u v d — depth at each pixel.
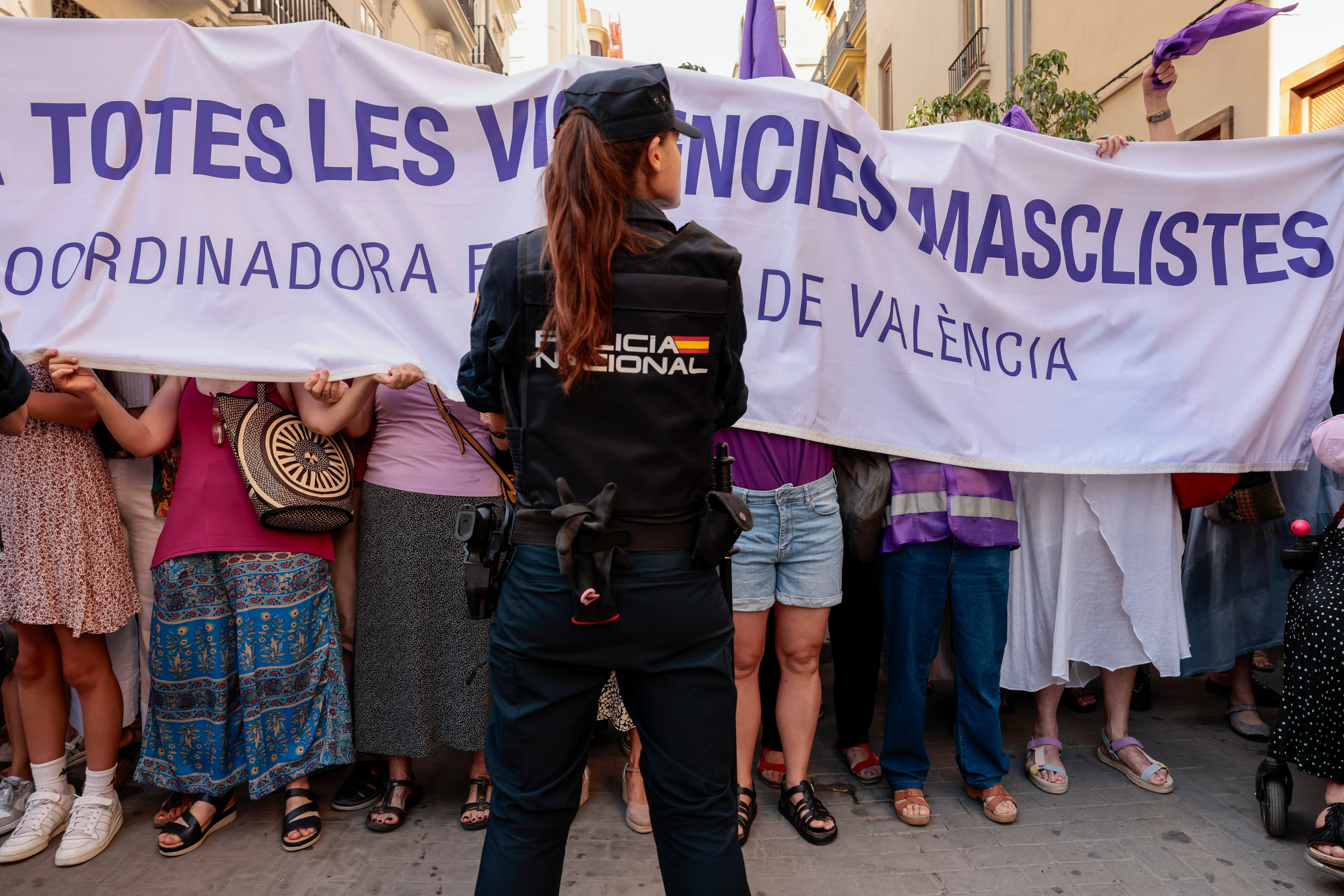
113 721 2.53
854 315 2.63
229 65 2.49
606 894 2.23
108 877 2.31
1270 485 3.09
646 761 1.58
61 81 2.45
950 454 2.64
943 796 2.78
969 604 2.64
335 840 2.51
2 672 1.98
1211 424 2.87
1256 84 6.15
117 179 2.46
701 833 1.55
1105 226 2.91
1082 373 2.87
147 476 2.79
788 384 2.48
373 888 2.26
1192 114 6.90
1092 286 2.90
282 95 2.51
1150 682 3.80
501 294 1.48
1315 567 2.53
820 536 2.50
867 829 2.58
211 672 2.45
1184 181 2.92
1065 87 8.84
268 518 2.38
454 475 2.59
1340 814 2.25
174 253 2.46
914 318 2.71
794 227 2.55
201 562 2.43
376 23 14.93
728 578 1.82
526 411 1.48
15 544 2.36
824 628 2.58
